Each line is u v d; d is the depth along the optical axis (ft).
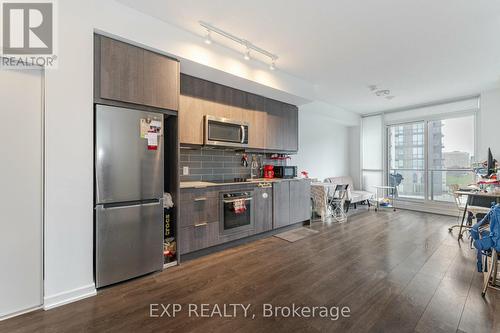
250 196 11.10
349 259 9.11
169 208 8.75
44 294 5.88
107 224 6.79
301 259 9.13
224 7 7.05
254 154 14.14
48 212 5.88
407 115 19.34
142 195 7.50
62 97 6.04
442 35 8.61
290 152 14.87
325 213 15.67
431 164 18.26
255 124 12.35
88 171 6.45
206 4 6.91
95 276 6.64
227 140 10.83
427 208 18.10
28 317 5.57
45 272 5.86
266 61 10.78
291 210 13.28
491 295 6.51
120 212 7.03
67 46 6.10
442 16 7.46
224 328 5.26
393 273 7.91
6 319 5.49
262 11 7.24
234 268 8.34
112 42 6.89
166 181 9.04
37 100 5.96
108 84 6.79
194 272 8.02
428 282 7.29
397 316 5.65
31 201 5.87
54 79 5.94
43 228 6.00
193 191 9.10
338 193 16.79
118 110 6.99
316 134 19.29
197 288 6.97
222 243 10.11
